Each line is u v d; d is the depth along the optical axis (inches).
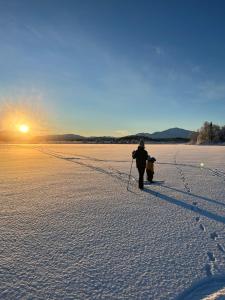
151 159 438.3
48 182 433.1
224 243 187.0
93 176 504.7
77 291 129.0
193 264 156.6
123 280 139.1
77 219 237.9
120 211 264.5
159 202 302.7
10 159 891.4
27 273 145.3
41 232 205.6
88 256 165.6
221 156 1085.8
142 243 185.8
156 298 124.8
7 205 283.3
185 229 214.2
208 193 352.2
